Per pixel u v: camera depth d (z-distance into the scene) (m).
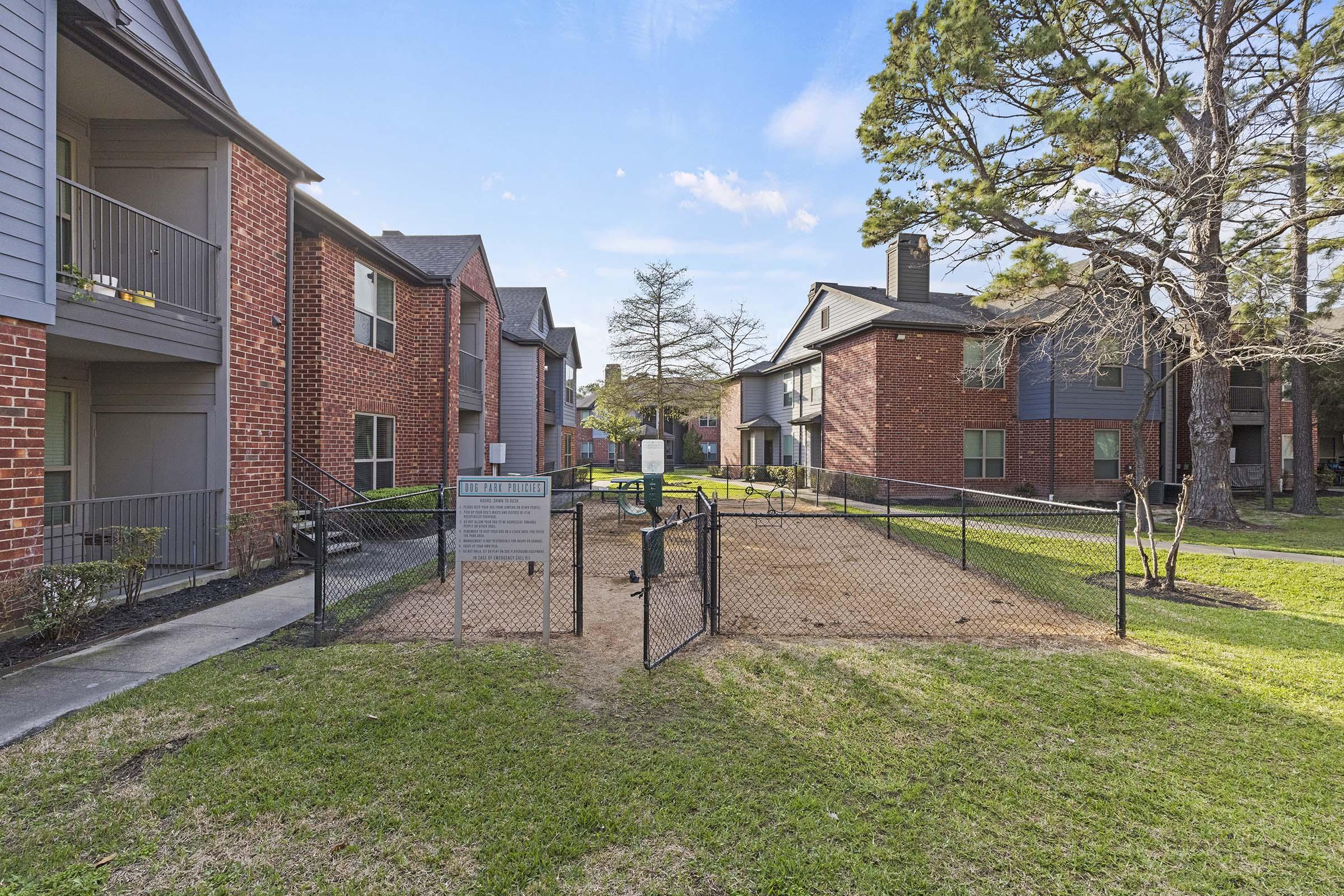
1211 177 9.07
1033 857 2.37
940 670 4.28
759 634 5.17
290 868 2.29
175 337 6.47
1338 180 9.09
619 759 3.06
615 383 31.20
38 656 4.45
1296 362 14.48
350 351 10.53
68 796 2.71
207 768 2.94
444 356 13.24
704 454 43.31
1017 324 15.27
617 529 11.83
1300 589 6.91
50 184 5.00
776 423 26.97
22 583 4.80
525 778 2.88
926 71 11.98
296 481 8.91
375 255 11.16
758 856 2.36
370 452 11.42
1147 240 10.10
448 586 6.84
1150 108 9.32
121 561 5.36
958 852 2.39
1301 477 14.71
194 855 2.35
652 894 2.16
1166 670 4.29
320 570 4.88
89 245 7.02
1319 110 9.09
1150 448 17.53
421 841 2.44
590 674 4.18
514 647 4.70
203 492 6.57
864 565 8.35
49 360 6.75
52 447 6.87
